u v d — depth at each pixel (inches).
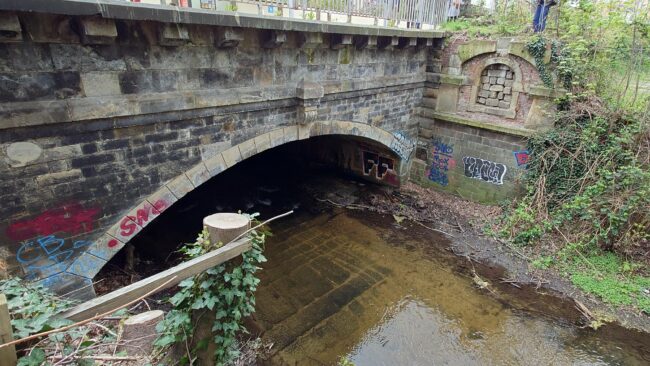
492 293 312.2
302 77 293.4
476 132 424.5
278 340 259.6
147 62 202.2
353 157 539.8
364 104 375.6
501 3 451.2
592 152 342.3
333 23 277.1
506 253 361.1
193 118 232.7
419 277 333.4
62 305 137.9
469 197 452.1
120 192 213.0
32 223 185.6
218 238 130.8
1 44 157.4
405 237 398.3
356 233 406.0
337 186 526.0
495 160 416.2
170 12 187.8
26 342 102.6
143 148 215.5
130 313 237.6
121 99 196.7
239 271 139.8
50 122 175.9
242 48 244.2
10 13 148.1
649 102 319.0
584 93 341.1
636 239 326.0
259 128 277.3
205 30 220.1
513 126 394.6
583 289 307.6
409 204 463.8
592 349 255.9
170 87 215.6
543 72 361.4
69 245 201.5
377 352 253.4
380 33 321.1
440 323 280.8
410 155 484.7
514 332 271.7
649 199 302.8
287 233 403.2
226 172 555.5
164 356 154.2
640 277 308.5
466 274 337.1
